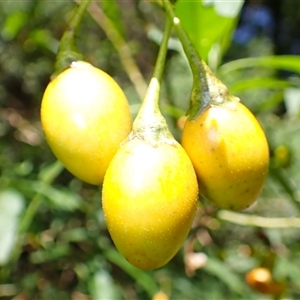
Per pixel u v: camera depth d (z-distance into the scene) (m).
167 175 0.10
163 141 0.10
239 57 0.46
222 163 0.11
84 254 0.22
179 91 0.38
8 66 0.41
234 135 0.11
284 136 0.30
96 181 0.11
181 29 0.11
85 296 0.25
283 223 0.19
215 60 0.19
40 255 0.22
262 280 0.20
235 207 0.11
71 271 0.26
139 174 0.10
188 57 0.11
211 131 0.11
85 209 0.22
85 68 0.11
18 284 0.25
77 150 0.11
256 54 0.60
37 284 0.25
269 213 0.31
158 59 0.11
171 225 0.10
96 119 0.11
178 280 0.26
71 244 0.22
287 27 0.74
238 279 0.25
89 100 0.11
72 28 0.12
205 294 0.27
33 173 0.24
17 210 0.17
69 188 0.23
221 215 0.20
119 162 0.10
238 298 0.26
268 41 0.66
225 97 0.11
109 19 0.23
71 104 0.11
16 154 0.31
